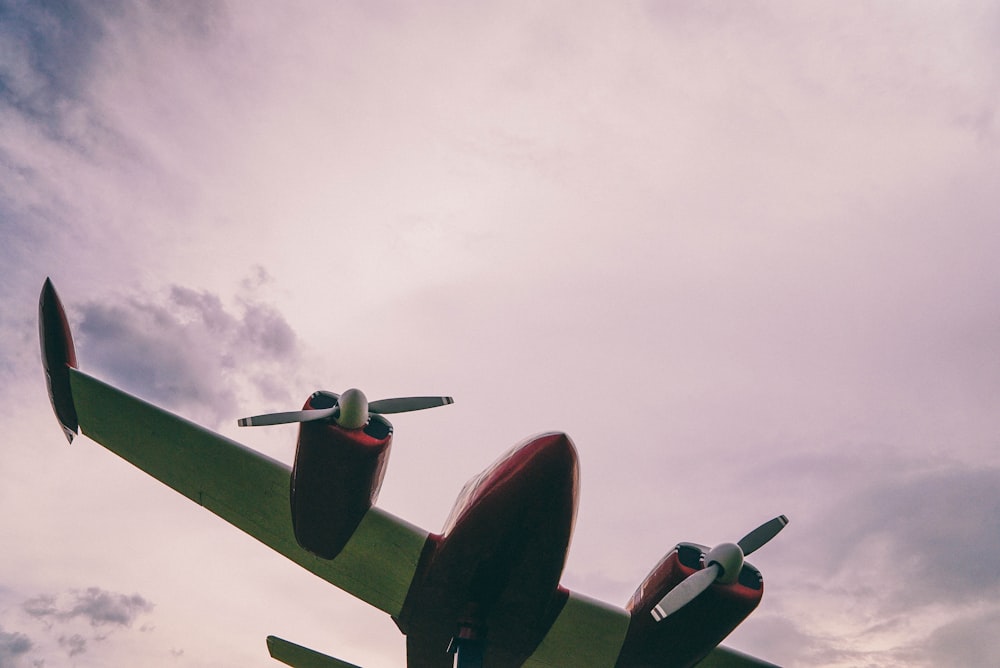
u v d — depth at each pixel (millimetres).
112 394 12023
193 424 11984
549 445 10297
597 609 12320
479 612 11781
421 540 11875
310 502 10836
